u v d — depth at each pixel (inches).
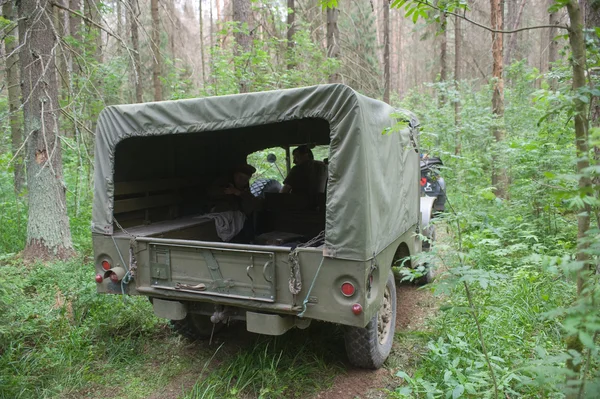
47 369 141.0
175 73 397.7
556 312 65.7
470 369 118.3
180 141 188.9
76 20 380.2
